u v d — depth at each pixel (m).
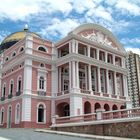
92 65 39.25
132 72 92.50
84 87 40.59
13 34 50.50
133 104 88.44
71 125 25.42
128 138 18.72
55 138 18.83
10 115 38.38
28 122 33.88
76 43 37.84
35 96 35.59
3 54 45.09
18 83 37.50
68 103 35.53
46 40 39.69
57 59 39.22
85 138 19.14
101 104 38.44
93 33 41.53
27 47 36.53
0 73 44.03
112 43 44.88
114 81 42.56
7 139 18.08
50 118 36.69
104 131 21.44
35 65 36.91
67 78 40.78
